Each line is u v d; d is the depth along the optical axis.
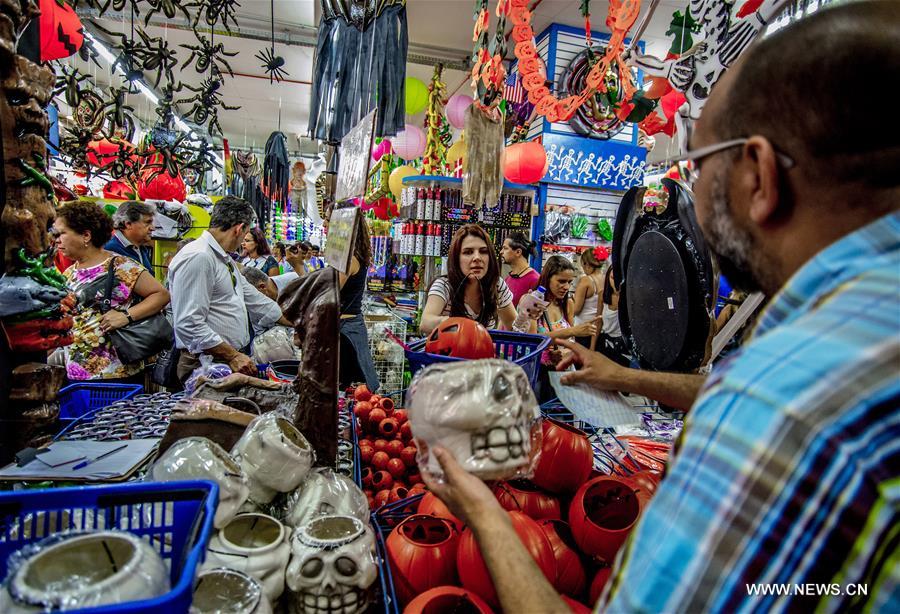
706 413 0.43
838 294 0.42
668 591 0.39
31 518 0.65
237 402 1.35
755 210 0.49
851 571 0.36
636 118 2.19
